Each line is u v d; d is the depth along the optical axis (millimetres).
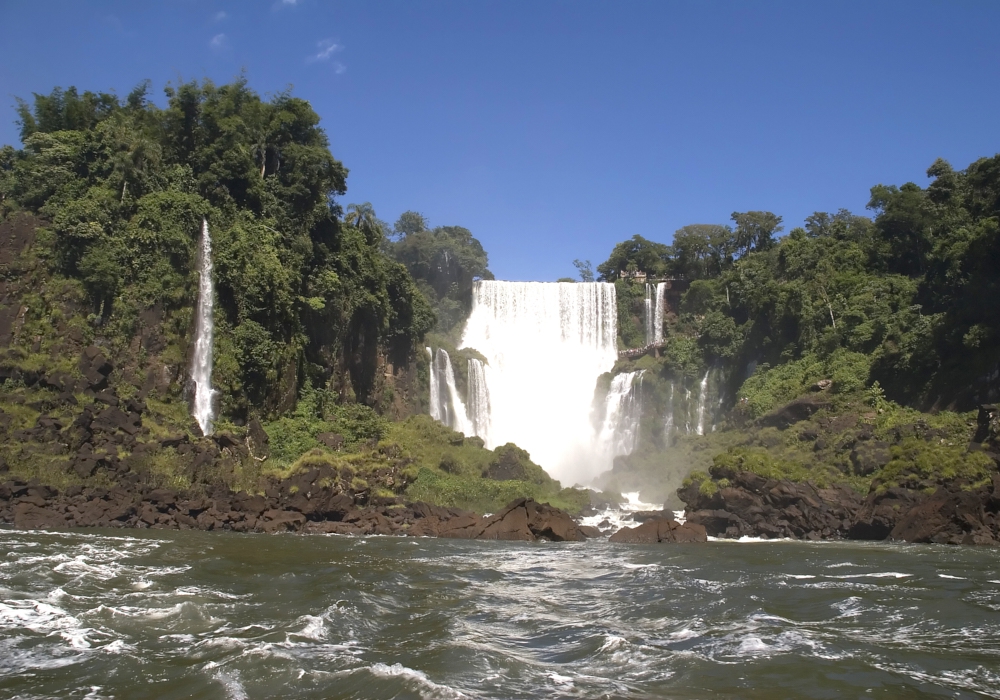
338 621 17562
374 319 68438
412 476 51938
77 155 55031
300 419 54906
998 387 53750
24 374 45000
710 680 13898
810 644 16422
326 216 63906
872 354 65375
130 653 14766
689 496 49656
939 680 14016
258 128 63594
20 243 50625
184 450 44094
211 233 54938
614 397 82812
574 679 13812
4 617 17047
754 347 77562
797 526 44625
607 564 29500
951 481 43688
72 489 39250
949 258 65688
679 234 104938
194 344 51594
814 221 106688
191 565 25078
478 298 94438
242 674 13570
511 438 81750
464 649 15469
